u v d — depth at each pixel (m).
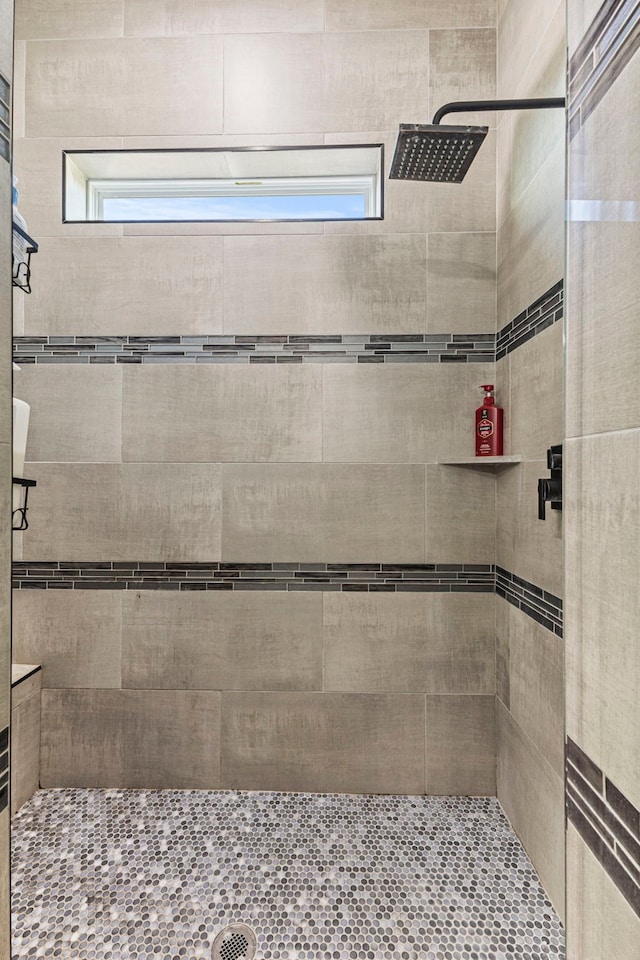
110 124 1.58
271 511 1.59
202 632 1.60
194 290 1.59
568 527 0.58
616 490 0.48
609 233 0.49
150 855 1.31
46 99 1.58
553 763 1.17
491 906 1.17
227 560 1.60
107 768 1.60
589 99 0.53
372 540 1.58
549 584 1.19
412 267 1.57
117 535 1.60
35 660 1.61
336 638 1.59
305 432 1.58
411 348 1.57
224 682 1.60
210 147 1.56
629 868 0.45
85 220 1.62
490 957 1.06
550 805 1.19
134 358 1.60
